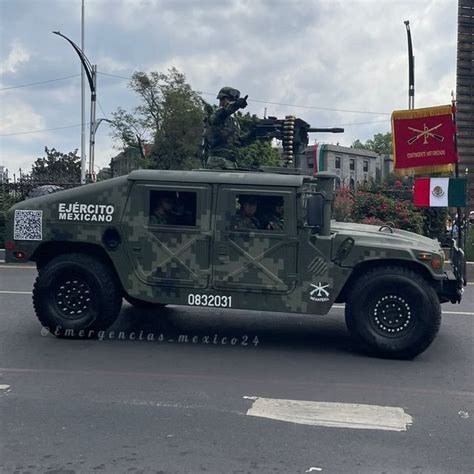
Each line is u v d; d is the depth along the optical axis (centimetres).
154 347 736
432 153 1483
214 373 635
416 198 1409
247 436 472
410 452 446
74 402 545
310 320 896
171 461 429
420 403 551
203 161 902
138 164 3709
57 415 514
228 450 447
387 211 1565
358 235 700
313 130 910
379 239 697
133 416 512
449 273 754
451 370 655
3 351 712
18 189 1716
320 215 680
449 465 426
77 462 427
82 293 758
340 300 735
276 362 680
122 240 734
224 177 714
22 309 949
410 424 501
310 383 605
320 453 443
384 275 686
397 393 578
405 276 681
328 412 525
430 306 675
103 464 424
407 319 684
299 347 746
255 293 708
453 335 811
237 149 895
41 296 758
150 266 729
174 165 3638
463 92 2125
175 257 722
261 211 706
